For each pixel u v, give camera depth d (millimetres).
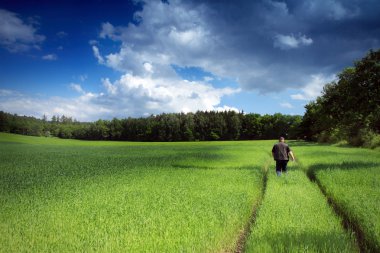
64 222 8242
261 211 9195
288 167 21531
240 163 25281
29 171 21188
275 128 155375
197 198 11109
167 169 21000
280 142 17594
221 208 9523
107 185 14328
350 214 9133
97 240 6820
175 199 10914
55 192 12766
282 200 10508
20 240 6902
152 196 11508
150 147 66938
